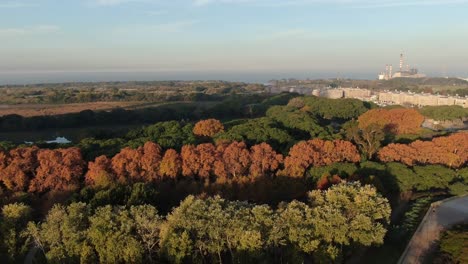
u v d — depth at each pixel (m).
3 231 79.94
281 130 165.00
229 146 122.94
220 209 76.38
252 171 116.19
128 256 72.12
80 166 118.31
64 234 75.75
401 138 162.62
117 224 76.31
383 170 118.38
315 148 125.88
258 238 70.81
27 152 121.12
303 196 108.31
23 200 102.44
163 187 110.00
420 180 118.50
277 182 110.19
